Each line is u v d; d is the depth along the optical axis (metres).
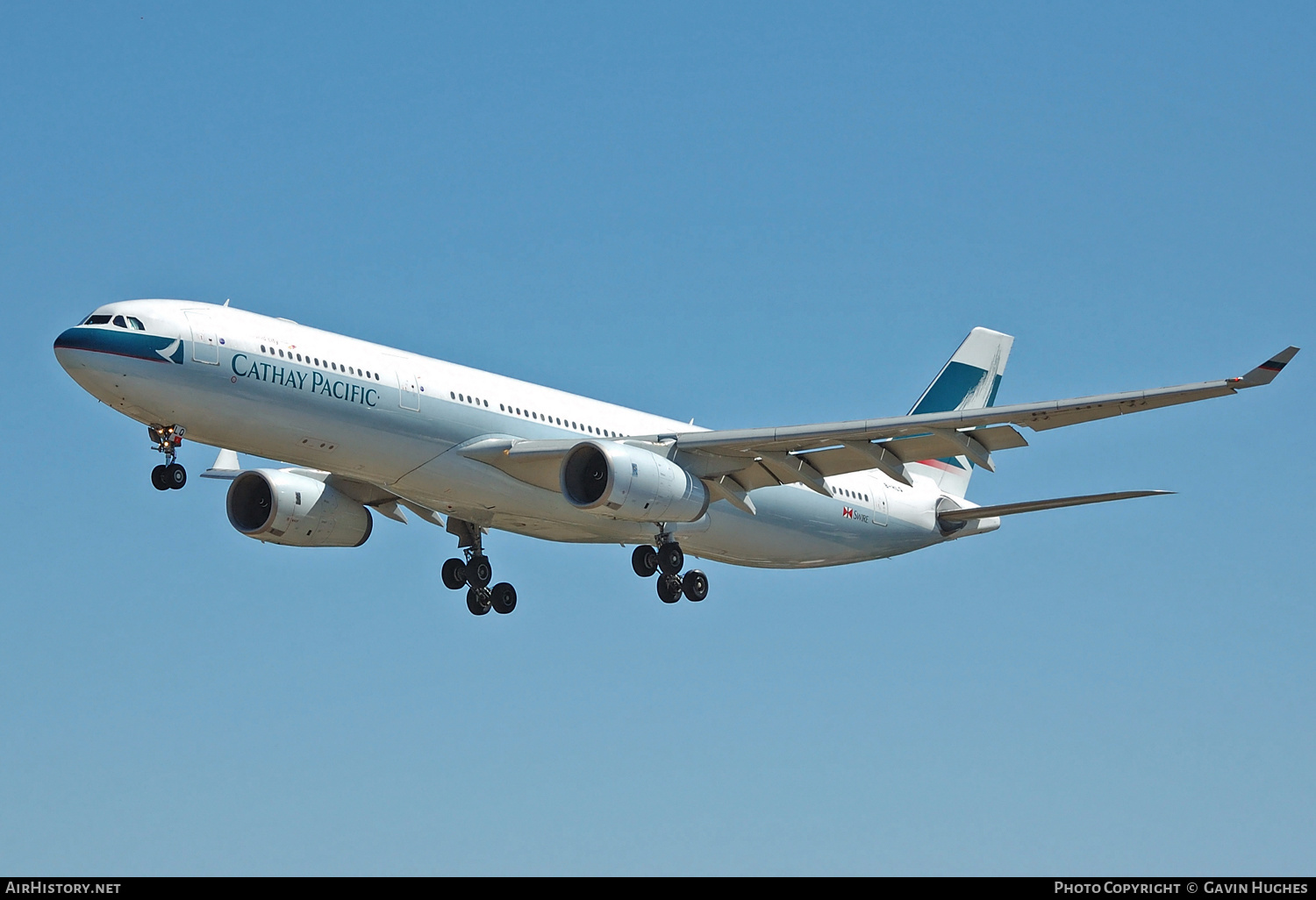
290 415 48.62
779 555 62.78
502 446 53.00
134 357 45.84
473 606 60.34
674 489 52.31
